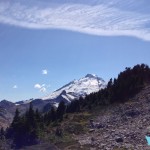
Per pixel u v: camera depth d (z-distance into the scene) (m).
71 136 122.12
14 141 131.00
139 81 155.62
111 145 100.81
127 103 139.88
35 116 143.88
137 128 112.38
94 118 136.75
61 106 154.38
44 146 115.88
